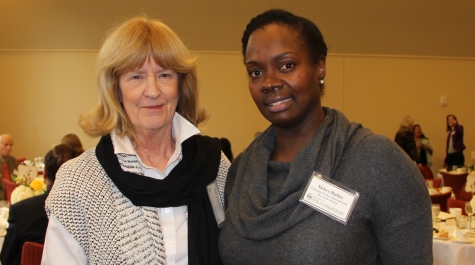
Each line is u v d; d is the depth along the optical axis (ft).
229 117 33.35
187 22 31.14
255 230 4.33
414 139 29.66
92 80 31.89
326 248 4.06
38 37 31.09
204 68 32.58
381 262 4.38
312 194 4.22
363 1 31.12
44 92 31.96
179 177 5.10
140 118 4.95
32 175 18.10
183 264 5.01
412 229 4.15
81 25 30.60
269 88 4.37
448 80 34.96
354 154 4.28
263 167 4.67
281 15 4.48
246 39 4.71
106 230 4.73
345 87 34.06
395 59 34.22
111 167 4.87
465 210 14.29
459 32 33.37
